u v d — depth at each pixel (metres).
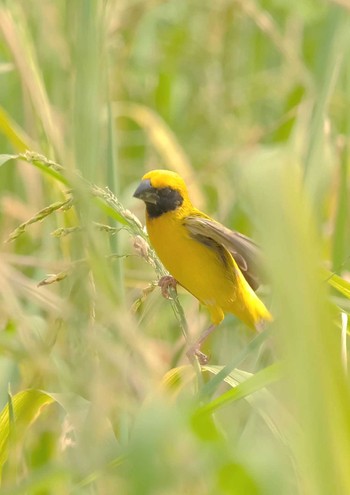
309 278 3.26
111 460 4.86
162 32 15.91
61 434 8.05
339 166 11.26
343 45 10.47
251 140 12.96
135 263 11.99
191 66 15.53
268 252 3.25
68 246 9.99
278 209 3.25
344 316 6.62
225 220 11.73
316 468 3.38
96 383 5.35
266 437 6.30
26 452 8.66
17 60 10.07
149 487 3.41
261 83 14.88
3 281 8.00
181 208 9.73
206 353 10.61
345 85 11.60
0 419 7.66
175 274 9.93
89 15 8.38
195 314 11.54
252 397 5.90
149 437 3.44
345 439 3.40
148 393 5.46
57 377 6.83
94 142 8.27
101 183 10.10
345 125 11.16
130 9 13.73
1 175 12.61
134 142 14.38
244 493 3.61
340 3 10.42
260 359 9.12
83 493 6.16
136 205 12.87
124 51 14.48
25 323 7.78
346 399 3.39
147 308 9.08
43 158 7.31
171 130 15.12
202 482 3.94
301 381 3.32
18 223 12.16
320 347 3.31
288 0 13.98
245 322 9.79
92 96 8.30
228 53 15.26
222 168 13.20
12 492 5.16
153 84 15.47
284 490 3.53
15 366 9.12
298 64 13.34
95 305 6.21
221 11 15.00
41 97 9.80
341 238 10.55
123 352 5.95
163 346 10.27
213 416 6.06
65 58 12.00
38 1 12.42
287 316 3.28
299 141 11.20
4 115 9.70
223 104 14.90
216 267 9.62
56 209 6.94
